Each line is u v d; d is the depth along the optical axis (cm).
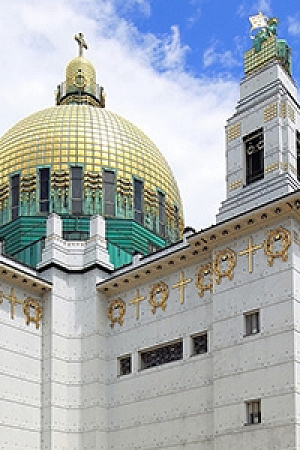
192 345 4009
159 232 5588
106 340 4419
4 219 5447
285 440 3369
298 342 3522
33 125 5716
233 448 3544
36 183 5406
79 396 4309
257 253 3781
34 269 4541
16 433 4069
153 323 4219
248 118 4234
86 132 5600
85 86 6397
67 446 4209
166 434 3941
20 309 4328
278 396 3462
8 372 4138
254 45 4431
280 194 3891
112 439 4178
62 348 4391
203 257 4078
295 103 4169
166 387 4031
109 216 5353
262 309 3669
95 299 4453
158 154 5912
